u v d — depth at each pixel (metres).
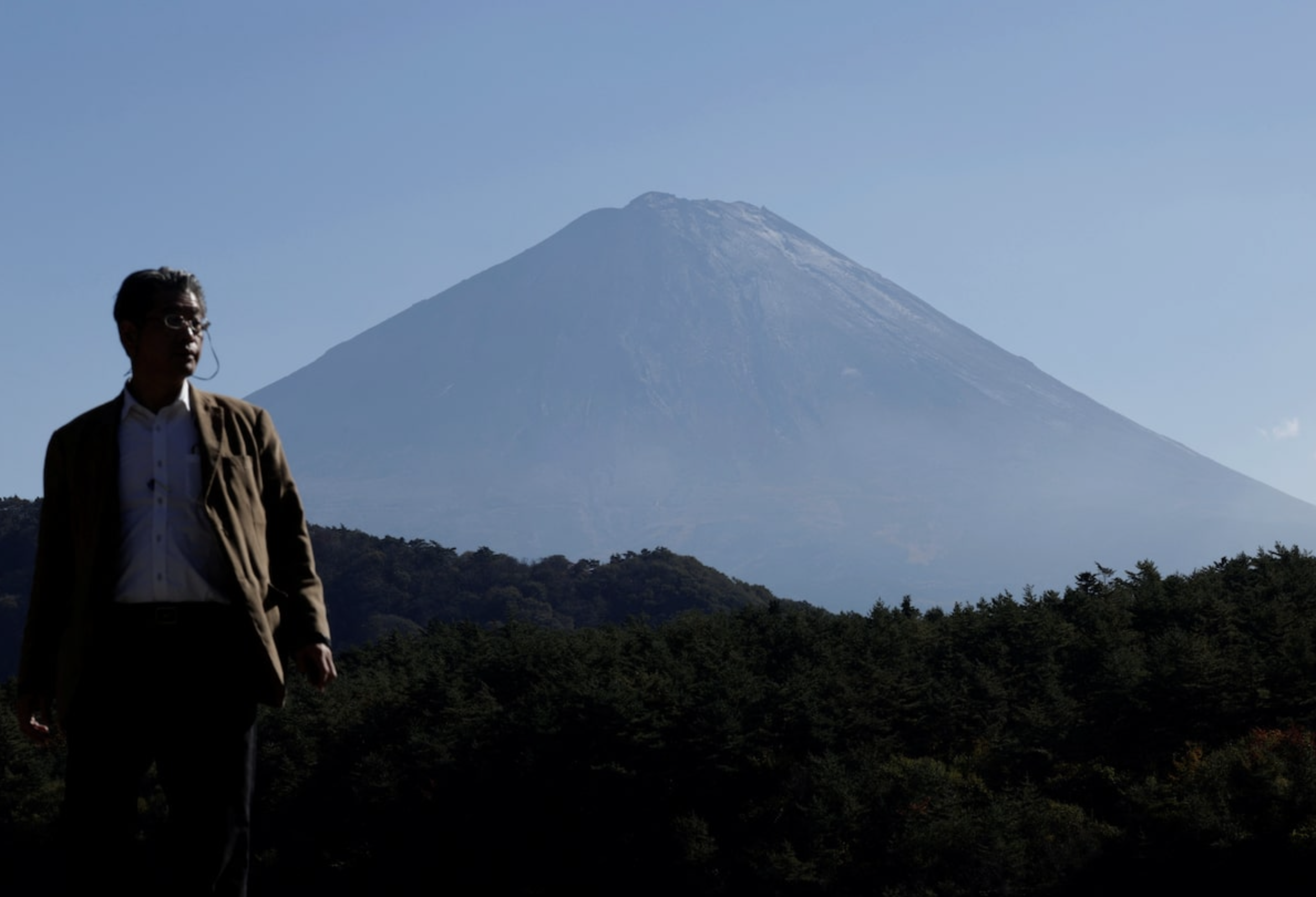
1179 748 39.06
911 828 36.69
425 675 49.75
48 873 44.44
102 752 5.09
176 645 5.11
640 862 40.28
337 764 46.75
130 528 5.17
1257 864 33.19
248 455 5.43
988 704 43.19
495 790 42.72
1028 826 36.97
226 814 5.13
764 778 40.97
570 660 48.84
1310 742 36.12
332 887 44.06
